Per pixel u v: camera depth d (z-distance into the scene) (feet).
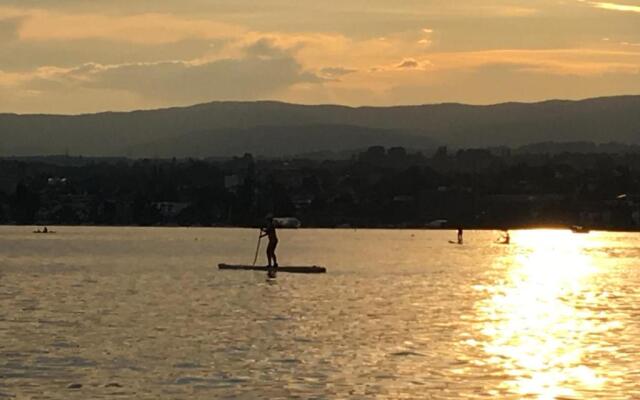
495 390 105.29
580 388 106.22
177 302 185.47
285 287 220.84
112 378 110.32
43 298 195.93
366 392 104.32
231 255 424.46
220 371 113.91
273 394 103.40
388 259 397.80
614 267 354.95
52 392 104.12
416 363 118.83
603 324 155.74
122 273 281.33
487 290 225.56
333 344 131.95
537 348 129.80
